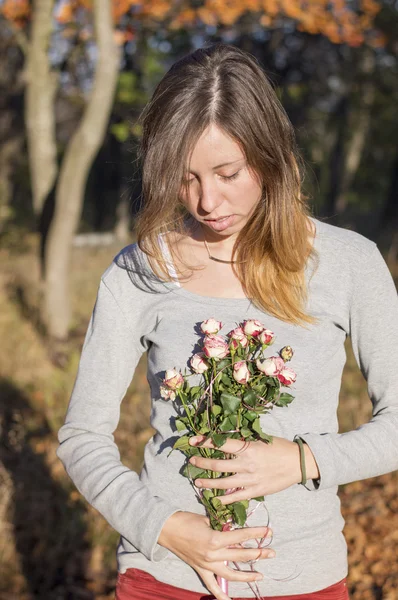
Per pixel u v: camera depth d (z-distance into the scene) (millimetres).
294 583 1594
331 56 17188
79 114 17594
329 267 1663
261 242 1633
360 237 1706
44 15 7664
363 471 1562
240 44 15758
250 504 1605
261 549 1538
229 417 1521
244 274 1687
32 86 7801
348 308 1667
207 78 1513
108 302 1771
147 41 10625
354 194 22281
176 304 1720
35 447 4980
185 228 1766
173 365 1677
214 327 1572
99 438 1746
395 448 1597
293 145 1648
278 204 1597
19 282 9305
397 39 13000
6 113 18516
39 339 7258
